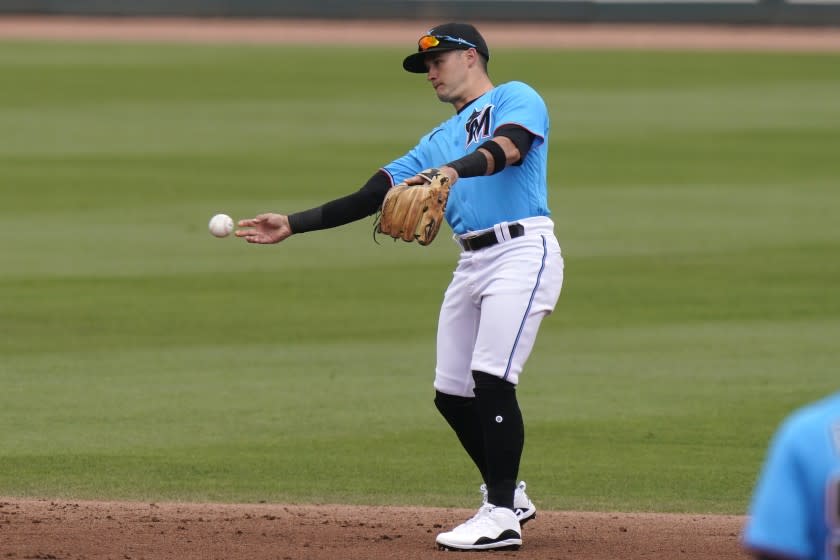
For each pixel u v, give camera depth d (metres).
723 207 59.31
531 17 149.25
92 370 32.38
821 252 49.16
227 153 73.50
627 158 73.62
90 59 113.88
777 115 89.81
